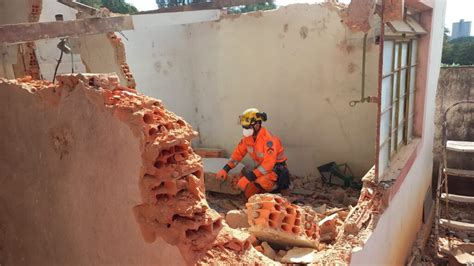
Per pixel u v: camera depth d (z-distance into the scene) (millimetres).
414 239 5594
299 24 5230
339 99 5137
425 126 5461
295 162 5715
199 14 5223
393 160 4230
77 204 2258
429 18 4703
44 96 2291
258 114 4633
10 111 2662
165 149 1769
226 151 6445
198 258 1719
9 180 2902
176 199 1781
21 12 4992
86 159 2092
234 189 5000
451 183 7570
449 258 5516
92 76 1988
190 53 6430
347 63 4965
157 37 6375
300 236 2824
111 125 1862
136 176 1792
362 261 2748
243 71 5906
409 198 4742
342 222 3412
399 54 3938
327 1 4988
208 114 6520
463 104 7516
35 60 4922
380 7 3029
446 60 10734
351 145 5199
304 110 5469
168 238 1729
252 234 2977
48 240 2664
